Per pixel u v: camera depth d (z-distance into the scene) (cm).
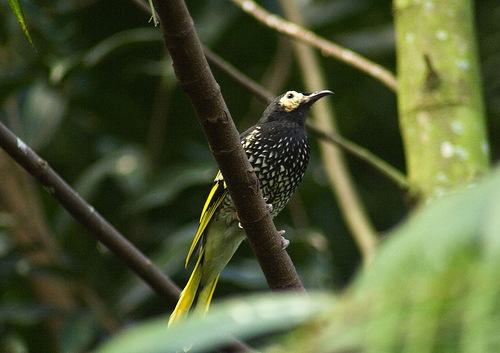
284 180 1005
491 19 1524
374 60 1508
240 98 1357
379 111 1502
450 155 731
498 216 146
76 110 1291
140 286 1052
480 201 152
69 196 611
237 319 167
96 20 1341
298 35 945
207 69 510
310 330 160
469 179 715
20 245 1056
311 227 1362
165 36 489
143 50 1218
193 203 1191
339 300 161
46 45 1288
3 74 1124
